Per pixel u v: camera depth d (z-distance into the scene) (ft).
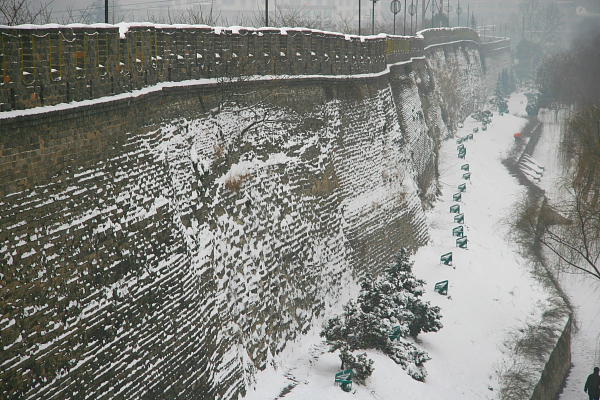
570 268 175.22
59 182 68.59
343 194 134.51
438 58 306.55
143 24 85.71
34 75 65.46
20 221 63.36
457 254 167.43
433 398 106.42
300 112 122.93
